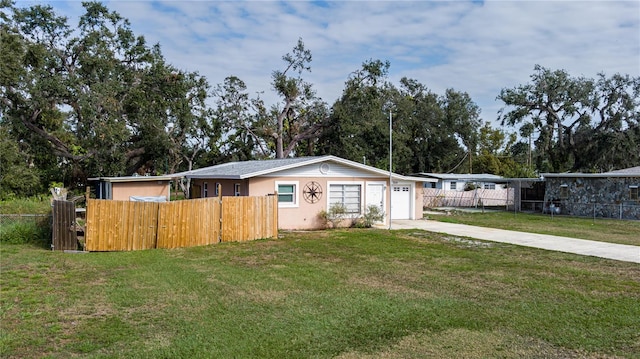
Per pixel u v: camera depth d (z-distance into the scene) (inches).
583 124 1792.6
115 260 489.7
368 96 1763.0
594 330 277.1
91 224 542.0
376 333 268.8
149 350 240.8
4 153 1101.7
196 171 1070.4
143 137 1480.1
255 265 472.7
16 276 406.6
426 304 327.9
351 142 1796.3
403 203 1021.8
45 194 1252.5
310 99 1841.8
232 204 641.0
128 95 1390.3
